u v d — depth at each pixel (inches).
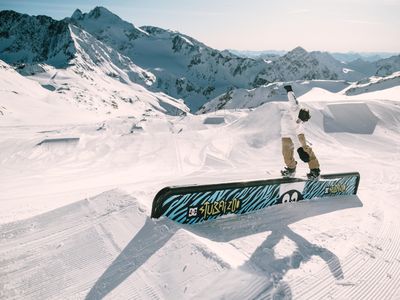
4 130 1723.7
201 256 144.0
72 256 165.3
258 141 805.9
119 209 199.5
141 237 167.8
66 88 5408.5
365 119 909.8
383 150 724.7
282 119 235.5
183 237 158.6
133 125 1314.0
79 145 869.2
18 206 385.1
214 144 837.8
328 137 828.0
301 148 229.3
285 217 211.2
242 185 208.1
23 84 3973.9
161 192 179.6
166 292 130.3
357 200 269.0
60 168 672.4
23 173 629.9
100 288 139.3
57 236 186.4
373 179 426.6
